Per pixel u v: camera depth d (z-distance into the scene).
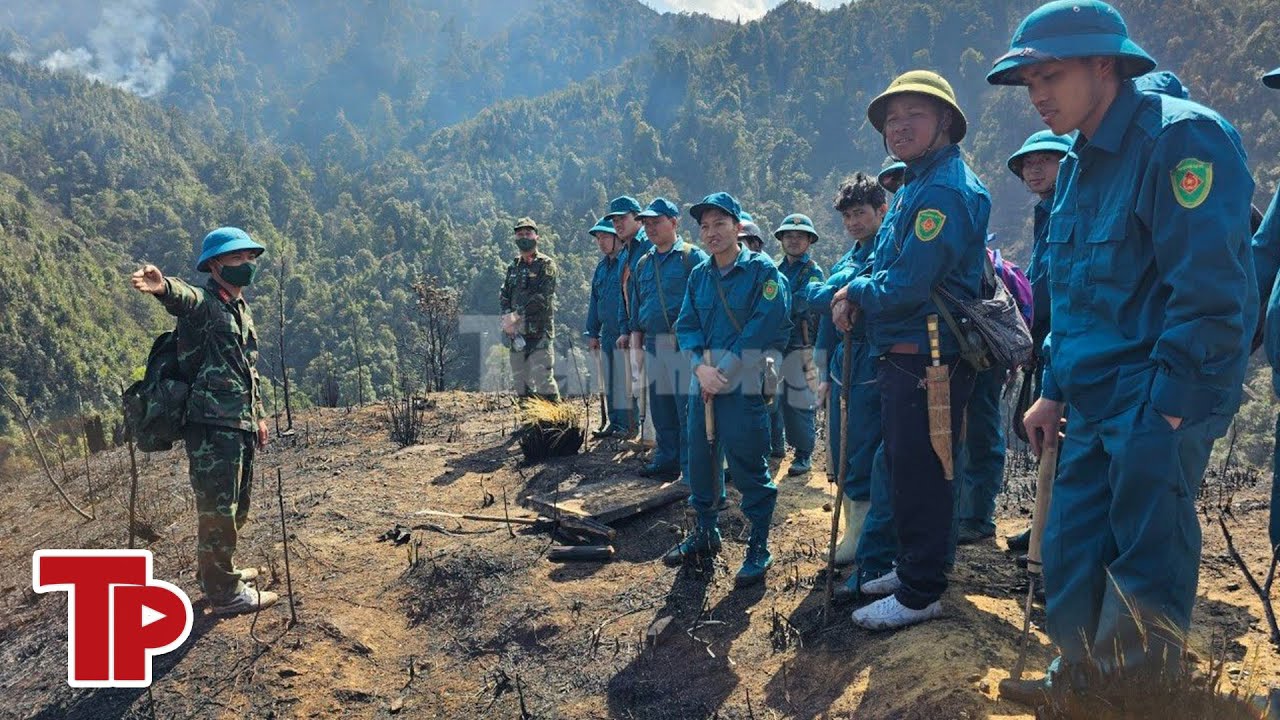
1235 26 155.75
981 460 3.84
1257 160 122.62
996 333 2.61
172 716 3.22
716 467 3.95
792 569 3.75
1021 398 3.44
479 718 3.14
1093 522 2.01
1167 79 2.42
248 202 163.25
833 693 2.60
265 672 3.45
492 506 5.24
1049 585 2.12
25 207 137.25
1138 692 1.78
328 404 10.12
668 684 3.03
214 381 3.67
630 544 4.42
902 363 2.72
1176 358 1.72
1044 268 3.42
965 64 195.50
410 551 4.47
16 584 4.74
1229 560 3.34
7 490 7.38
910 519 2.75
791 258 5.54
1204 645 2.59
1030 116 154.62
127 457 7.72
